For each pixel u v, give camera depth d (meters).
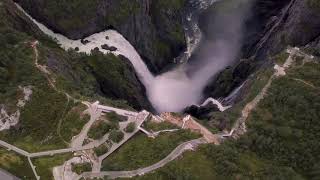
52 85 121.44
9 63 124.06
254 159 106.75
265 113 113.12
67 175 105.00
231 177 101.94
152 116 119.50
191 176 101.44
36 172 105.94
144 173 103.94
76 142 111.94
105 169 105.69
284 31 136.62
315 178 103.06
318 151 105.12
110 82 145.38
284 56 123.00
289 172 103.12
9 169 106.31
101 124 114.19
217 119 121.56
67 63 137.12
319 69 118.25
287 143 107.38
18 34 131.25
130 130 114.12
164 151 107.06
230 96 143.25
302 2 130.12
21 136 113.62
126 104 130.38
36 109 116.75
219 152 105.75
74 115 116.62
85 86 131.75
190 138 110.69
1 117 115.06
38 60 125.81
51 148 111.00
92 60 145.88
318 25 126.81
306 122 108.56
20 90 118.94
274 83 117.25
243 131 112.25
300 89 113.50
